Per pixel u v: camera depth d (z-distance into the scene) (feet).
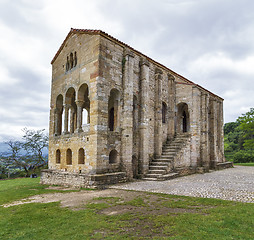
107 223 21.67
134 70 57.16
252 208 24.68
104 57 49.14
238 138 195.00
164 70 70.95
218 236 17.69
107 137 47.78
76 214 24.95
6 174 121.70
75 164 51.44
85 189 41.96
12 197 38.86
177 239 17.38
